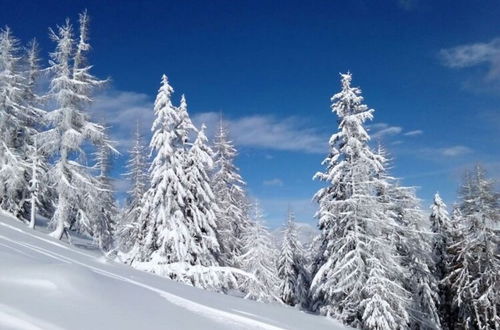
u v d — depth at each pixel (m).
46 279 7.07
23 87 29.33
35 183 25.20
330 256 23.98
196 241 24.98
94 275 8.52
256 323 9.32
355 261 22.30
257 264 32.28
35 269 7.43
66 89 23.55
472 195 30.98
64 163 23.47
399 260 24.61
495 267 28.72
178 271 22.33
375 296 20.83
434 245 34.41
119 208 40.81
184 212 24.84
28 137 28.92
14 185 25.78
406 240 26.89
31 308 5.75
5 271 7.17
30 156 26.88
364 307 21.88
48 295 6.49
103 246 30.64
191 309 8.85
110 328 5.86
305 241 41.47
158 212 24.03
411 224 29.05
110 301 7.14
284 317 13.07
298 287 39.12
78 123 24.39
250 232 33.88
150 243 23.97
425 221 29.56
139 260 24.45
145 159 37.22
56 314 5.79
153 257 23.20
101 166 36.91
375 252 22.58
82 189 23.75
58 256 12.20
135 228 27.88
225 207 34.53
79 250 17.81
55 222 23.52
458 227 33.97
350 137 24.12
